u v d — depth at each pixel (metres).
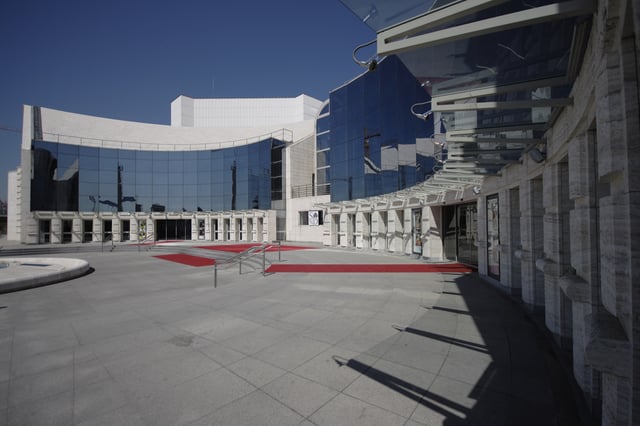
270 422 3.10
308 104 60.16
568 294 3.65
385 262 15.23
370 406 3.33
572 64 3.23
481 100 4.82
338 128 24.78
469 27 2.53
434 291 8.70
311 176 33.69
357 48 3.15
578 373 3.70
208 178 35.94
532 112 5.10
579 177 3.68
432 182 11.62
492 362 4.31
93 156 33.72
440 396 3.49
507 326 5.76
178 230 37.00
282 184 32.12
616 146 2.16
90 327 6.23
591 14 2.49
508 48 3.38
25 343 5.39
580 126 3.67
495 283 9.17
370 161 21.62
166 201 36.03
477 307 7.03
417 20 2.64
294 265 14.41
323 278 11.06
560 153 4.64
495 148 6.61
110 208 34.22
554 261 5.04
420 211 16.66
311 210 29.45
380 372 4.07
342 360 4.46
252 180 33.66
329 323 6.14
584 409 3.26
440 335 5.34
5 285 9.66
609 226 2.41
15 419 3.23
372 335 5.42
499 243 9.01
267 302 7.92
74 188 32.69
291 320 6.39
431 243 15.45
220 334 5.68
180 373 4.19
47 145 31.56
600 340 2.11
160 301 8.32
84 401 3.55
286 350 4.88
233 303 7.92
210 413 3.27
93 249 26.62
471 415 3.13
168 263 16.98
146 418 3.21
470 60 3.67
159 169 36.03
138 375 4.16
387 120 20.19
